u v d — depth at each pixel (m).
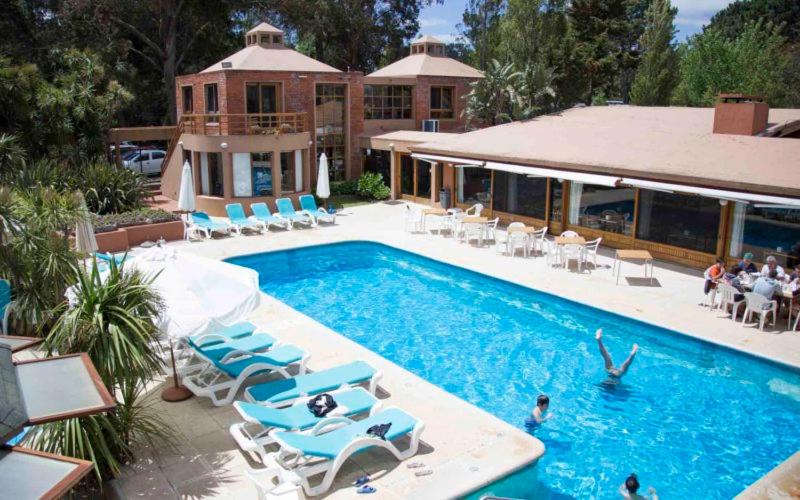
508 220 28.75
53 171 26.42
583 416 12.79
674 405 13.27
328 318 18.44
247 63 33.72
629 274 21.20
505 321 18.22
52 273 13.86
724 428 12.37
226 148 30.14
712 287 17.84
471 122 40.94
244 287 11.23
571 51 49.75
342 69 62.50
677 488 10.48
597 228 25.09
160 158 44.03
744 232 20.30
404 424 10.01
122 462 9.63
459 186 31.20
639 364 15.31
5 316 13.71
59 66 40.75
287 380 11.70
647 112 30.44
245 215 30.67
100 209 27.16
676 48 57.66
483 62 52.75
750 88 50.34
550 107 42.00
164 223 25.69
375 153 37.34
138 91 53.38
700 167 20.59
